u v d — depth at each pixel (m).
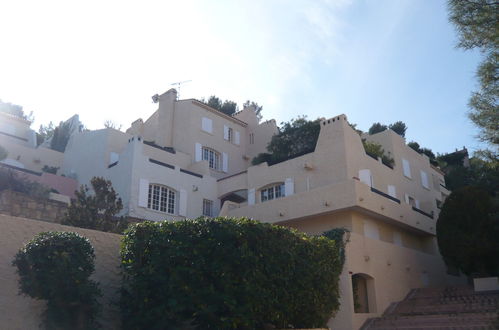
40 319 9.36
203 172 27.52
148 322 9.97
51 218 15.81
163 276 9.91
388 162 27.30
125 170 23.41
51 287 8.56
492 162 13.51
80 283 8.94
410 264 21.73
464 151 49.31
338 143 23.06
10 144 29.83
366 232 20.92
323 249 13.99
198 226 10.48
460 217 20.20
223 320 9.66
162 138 31.22
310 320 12.51
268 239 11.21
